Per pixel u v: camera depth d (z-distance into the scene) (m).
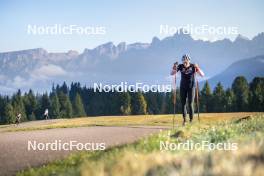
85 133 33.78
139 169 13.86
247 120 33.91
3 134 35.69
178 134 26.17
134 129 35.50
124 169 14.13
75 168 18.73
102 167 14.85
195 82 31.31
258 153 14.48
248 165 12.27
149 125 41.34
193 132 26.91
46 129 39.94
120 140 27.84
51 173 19.41
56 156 23.80
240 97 185.62
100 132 34.03
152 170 13.77
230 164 12.58
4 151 25.89
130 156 16.23
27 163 22.45
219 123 32.97
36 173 20.02
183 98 31.52
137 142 23.52
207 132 26.75
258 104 182.75
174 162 14.57
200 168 12.59
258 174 11.86
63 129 38.62
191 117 31.66
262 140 17.53
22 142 29.47
